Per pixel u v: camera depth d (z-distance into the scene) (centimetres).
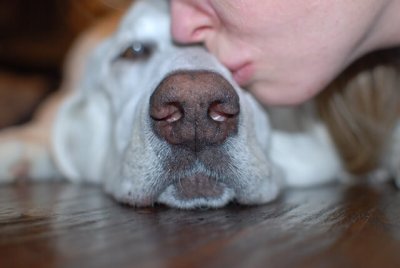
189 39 30
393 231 21
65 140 44
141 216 25
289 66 28
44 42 114
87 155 42
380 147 39
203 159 27
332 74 29
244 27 27
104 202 30
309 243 19
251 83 30
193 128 26
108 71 40
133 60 38
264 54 28
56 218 24
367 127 38
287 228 21
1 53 115
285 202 29
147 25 37
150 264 16
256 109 31
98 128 42
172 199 27
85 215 25
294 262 16
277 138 38
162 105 26
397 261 17
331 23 27
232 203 28
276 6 26
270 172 30
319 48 27
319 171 38
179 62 30
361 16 27
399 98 38
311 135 40
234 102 26
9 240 19
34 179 46
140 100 32
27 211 26
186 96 25
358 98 37
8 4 114
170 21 34
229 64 29
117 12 55
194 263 16
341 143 39
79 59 53
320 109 38
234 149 27
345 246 18
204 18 29
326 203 29
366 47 30
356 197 31
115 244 19
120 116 35
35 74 117
